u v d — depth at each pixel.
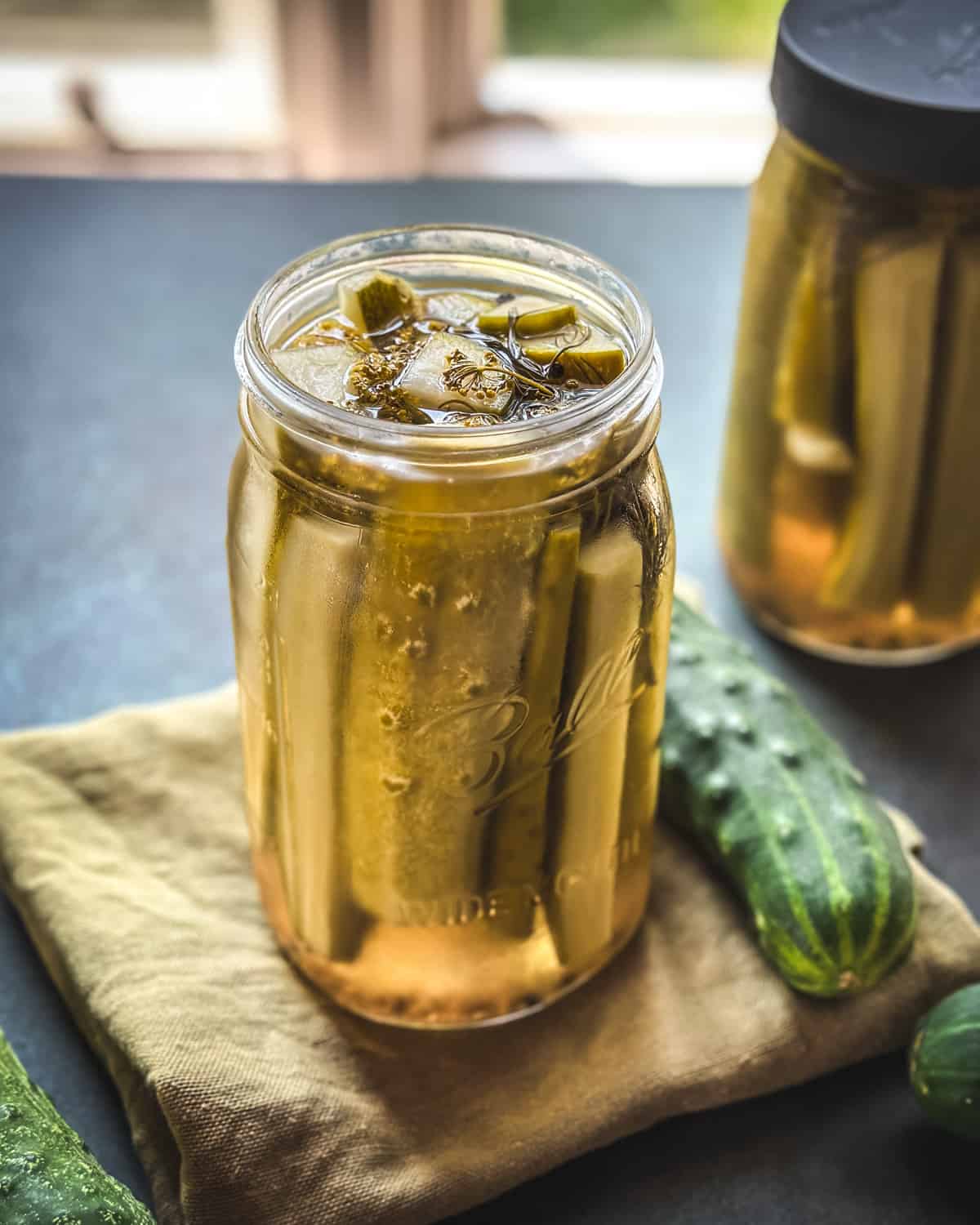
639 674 0.47
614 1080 0.50
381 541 0.43
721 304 0.74
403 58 0.86
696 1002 0.52
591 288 0.47
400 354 0.45
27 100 0.90
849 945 0.49
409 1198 0.47
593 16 0.91
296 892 0.49
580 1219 0.48
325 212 0.77
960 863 0.56
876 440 0.55
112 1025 0.49
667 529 0.46
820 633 0.61
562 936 0.50
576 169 0.89
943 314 0.53
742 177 0.89
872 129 0.51
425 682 0.44
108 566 0.64
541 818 0.47
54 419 0.69
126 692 0.60
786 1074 0.50
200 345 0.72
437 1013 0.51
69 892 0.52
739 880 0.52
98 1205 0.43
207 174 0.90
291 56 0.86
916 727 0.59
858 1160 0.49
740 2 0.90
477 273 0.48
